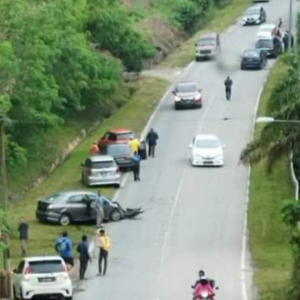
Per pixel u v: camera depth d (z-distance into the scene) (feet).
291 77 441.27
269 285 364.17
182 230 442.91
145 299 348.18
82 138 627.46
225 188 506.48
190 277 377.09
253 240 426.51
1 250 378.94
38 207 461.37
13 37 549.95
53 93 569.23
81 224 458.50
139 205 481.87
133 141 558.97
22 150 536.83
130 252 412.16
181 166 549.54
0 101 503.61
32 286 345.31
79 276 378.53
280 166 526.16
